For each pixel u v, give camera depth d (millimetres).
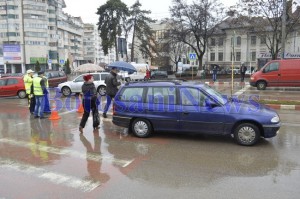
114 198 4453
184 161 6062
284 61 20000
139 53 65312
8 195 4621
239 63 66562
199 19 39750
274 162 5910
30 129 9445
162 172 5465
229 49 67562
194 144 7309
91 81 9117
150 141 7672
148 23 56188
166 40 45969
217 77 36562
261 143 7285
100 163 6023
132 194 4574
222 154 6484
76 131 9047
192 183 4938
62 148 7172
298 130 8633
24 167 5844
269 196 4414
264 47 63688
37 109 11516
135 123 8070
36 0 83250
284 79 19938
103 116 11188
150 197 4461
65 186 4918
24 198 4512
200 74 38156
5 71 75000
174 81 8156
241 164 5824
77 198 4484
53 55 89188
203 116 7352
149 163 5973
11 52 75875
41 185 4977
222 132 7242
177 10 40281
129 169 5652
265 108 7391
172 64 76000
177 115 7609
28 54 82625
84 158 6363
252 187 4738
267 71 20328
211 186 4805
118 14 53656
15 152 6883
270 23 30719
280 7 28828
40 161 6199
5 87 19125
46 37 86312
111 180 5129
